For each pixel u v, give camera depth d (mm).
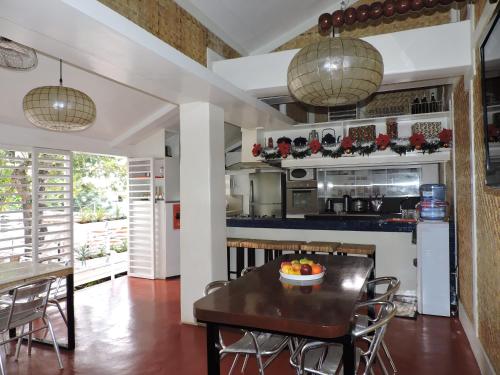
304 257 3234
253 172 6309
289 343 2416
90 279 5684
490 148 2145
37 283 2717
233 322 1839
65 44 2270
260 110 4223
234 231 4973
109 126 5070
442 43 3129
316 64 1931
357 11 2744
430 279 3902
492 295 2426
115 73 2840
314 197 6355
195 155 3775
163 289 5141
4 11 1836
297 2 3980
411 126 5277
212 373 1946
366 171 6324
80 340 3391
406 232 4266
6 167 3977
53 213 4473
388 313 2049
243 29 4254
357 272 2674
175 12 3375
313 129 5758
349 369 1733
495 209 2305
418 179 6027
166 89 3266
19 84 3557
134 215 5938
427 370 2764
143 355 3070
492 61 2066
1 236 3941
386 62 3271
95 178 9891
